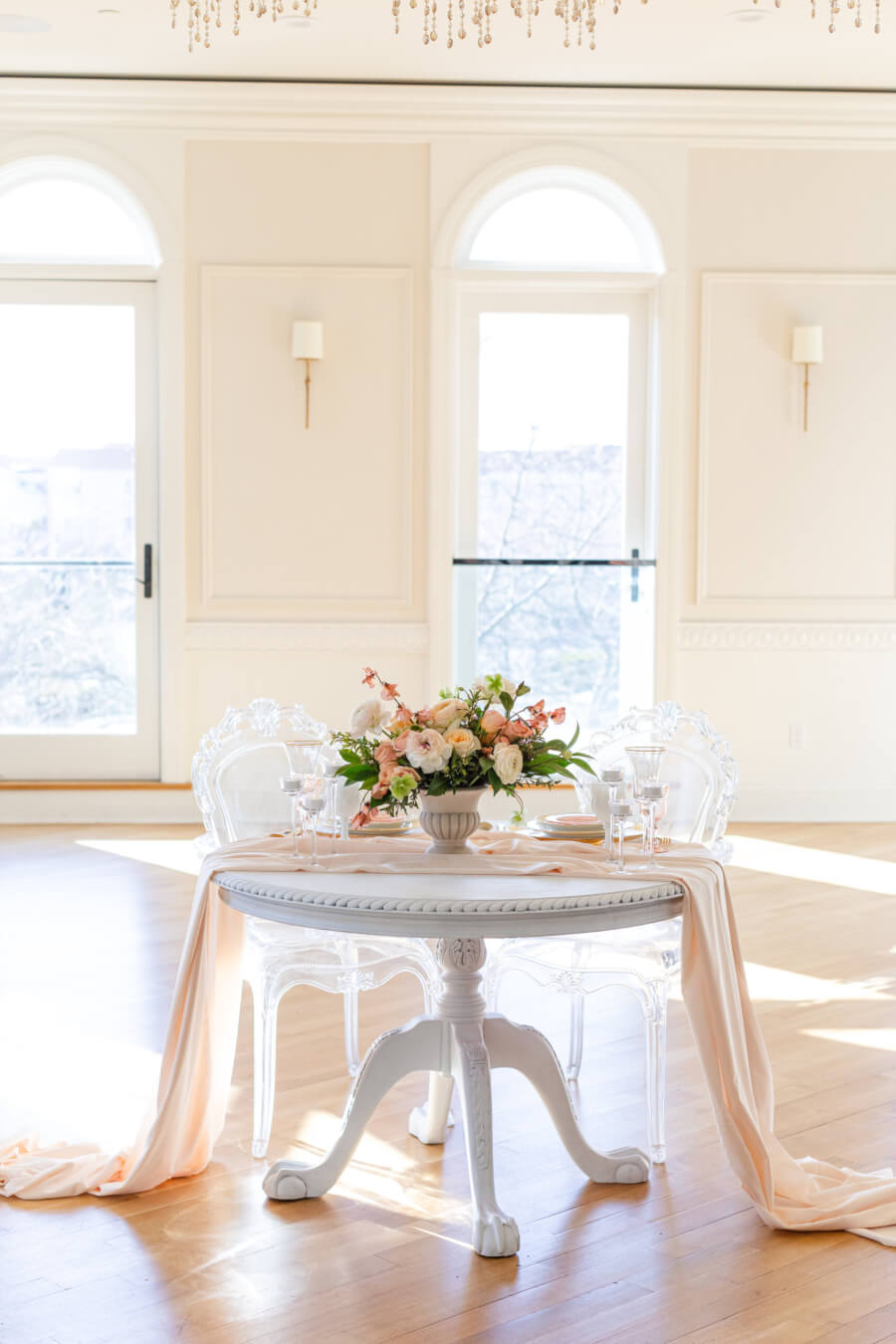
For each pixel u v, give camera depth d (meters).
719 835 3.54
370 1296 2.50
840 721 7.17
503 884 2.71
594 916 2.64
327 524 6.97
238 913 3.04
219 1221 2.81
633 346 7.10
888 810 7.22
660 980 3.14
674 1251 2.68
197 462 6.93
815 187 7.00
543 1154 3.16
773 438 7.06
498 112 6.80
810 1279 2.57
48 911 5.27
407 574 7.00
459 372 7.05
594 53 6.30
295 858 2.92
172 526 6.91
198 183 6.82
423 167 6.88
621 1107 3.45
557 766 2.93
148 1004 4.20
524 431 7.11
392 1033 2.94
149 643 7.05
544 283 6.96
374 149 6.86
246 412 6.91
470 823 2.94
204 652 6.98
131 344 6.99
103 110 6.70
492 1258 2.65
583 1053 3.86
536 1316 2.43
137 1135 3.01
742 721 7.14
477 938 2.81
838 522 7.12
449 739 2.83
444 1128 3.22
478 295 7.03
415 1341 2.35
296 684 7.02
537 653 7.20
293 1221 2.81
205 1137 3.03
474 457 7.11
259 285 6.87
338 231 6.88
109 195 6.92
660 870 2.86
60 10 5.76
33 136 6.75
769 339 7.03
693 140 6.91
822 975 4.56
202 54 6.33
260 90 6.68
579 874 2.80
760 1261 2.64
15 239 6.92
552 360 7.09
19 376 6.99
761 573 7.10
